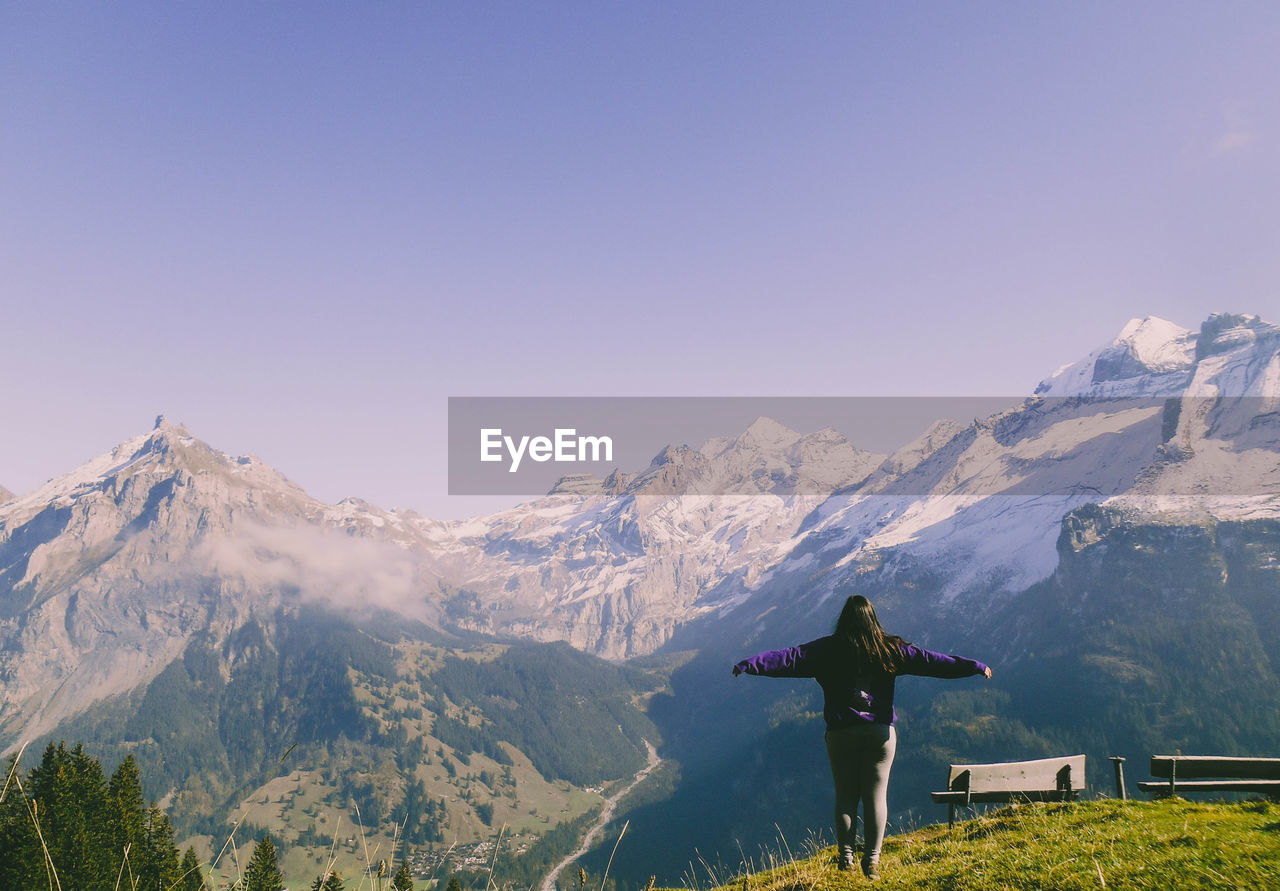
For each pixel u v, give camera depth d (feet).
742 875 57.72
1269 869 31.42
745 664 36.81
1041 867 37.47
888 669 36.40
